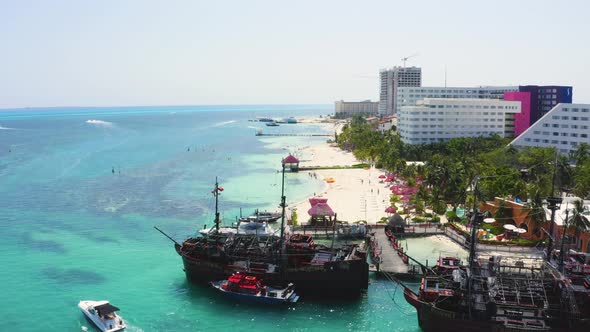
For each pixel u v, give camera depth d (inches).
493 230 4827.8
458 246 4562.0
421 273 3796.8
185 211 6141.7
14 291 3651.6
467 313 2930.6
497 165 7642.7
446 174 5821.9
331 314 3321.9
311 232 5027.1
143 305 3437.5
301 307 3430.1
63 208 6205.7
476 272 3161.9
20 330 3056.1
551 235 3464.6
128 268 4156.0
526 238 4608.8
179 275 4013.3
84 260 4335.6
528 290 2974.9
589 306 3019.2
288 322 3203.7
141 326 3122.5
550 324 2869.1
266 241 3855.8
